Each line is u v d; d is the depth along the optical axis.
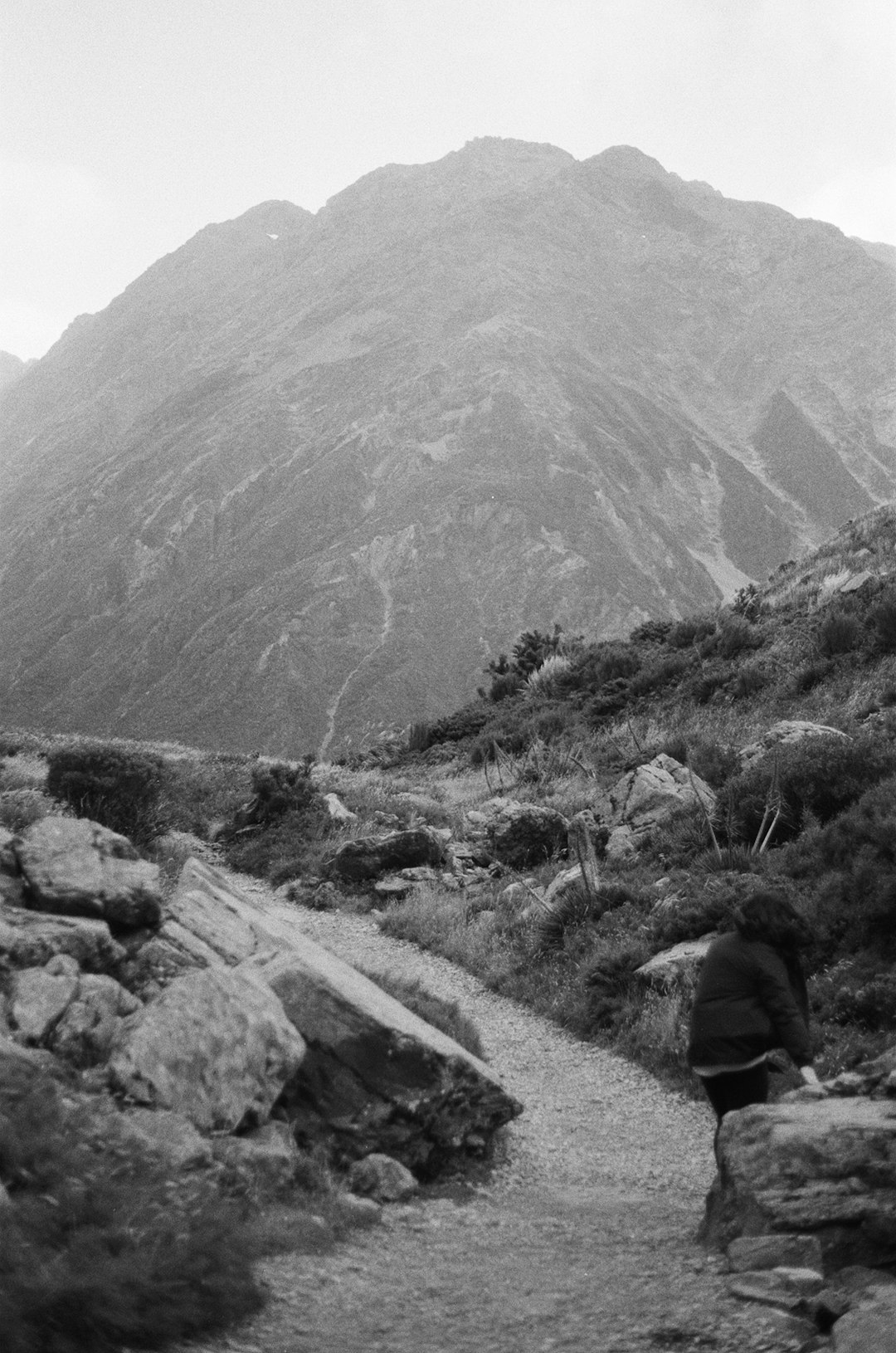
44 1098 5.03
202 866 9.96
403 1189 6.30
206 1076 5.96
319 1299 4.23
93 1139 4.86
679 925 13.20
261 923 8.91
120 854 9.16
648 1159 8.09
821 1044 9.62
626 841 18.25
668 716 28.97
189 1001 6.25
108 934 7.75
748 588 40.34
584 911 15.21
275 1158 5.70
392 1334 3.92
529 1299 4.40
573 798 23.55
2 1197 3.96
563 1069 10.80
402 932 16.61
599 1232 5.77
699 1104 9.78
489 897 17.72
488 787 28.31
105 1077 5.85
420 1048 6.96
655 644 40.72
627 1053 11.28
